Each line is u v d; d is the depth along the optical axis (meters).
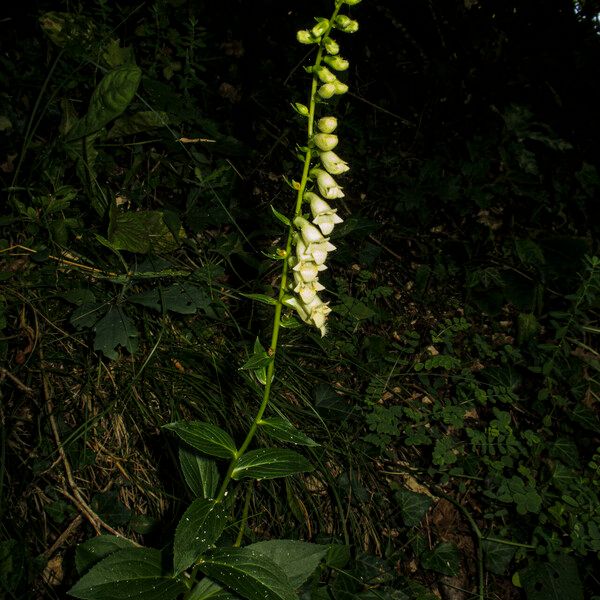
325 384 0.83
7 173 0.87
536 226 1.26
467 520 0.80
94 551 0.54
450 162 1.24
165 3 1.06
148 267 0.80
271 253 0.52
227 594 0.49
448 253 1.16
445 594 0.73
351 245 1.07
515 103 1.21
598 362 1.01
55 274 0.77
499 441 0.81
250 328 0.85
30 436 0.68
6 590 0.56
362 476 0.78
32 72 0.93
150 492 0.68
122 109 0.73
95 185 0.81
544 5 1.32
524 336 1.02
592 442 0.91
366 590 0.65
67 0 0.89
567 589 0.73
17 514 0.63
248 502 0.64
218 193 0.96
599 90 1.33
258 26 1.24
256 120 1.17
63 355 0.73
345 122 1.20
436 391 0.89
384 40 1.41
